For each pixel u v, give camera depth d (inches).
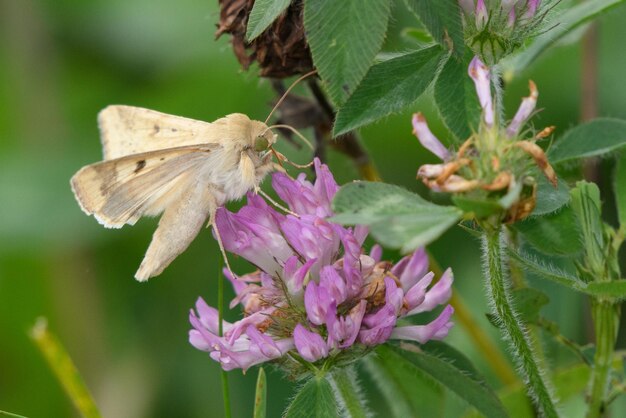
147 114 17.1
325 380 16.7
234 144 16.8
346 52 16.1
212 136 16.8
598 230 16.9
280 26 17.1
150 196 16.9
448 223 15.6
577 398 18.2
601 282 16.5
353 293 16.7
